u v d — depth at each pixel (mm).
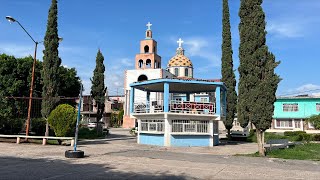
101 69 37312
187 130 23547
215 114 24266
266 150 18375
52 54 22766
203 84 24719
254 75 16859
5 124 24672
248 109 17188
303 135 32938
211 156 16219
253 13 17188
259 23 17094
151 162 12875
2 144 20062
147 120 24766
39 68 29250
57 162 12383
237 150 20844
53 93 22562
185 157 15297
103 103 37000
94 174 9672
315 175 10312
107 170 10523
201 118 23984
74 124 21094
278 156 16859
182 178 9266
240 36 17641
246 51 17188
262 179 9391
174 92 30297
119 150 18484
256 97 16688
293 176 10047
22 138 22359
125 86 55438
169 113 22828
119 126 69375
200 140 23922
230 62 33406
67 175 9398
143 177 9297
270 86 16516
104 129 39969
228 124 32781
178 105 23938
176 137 23172
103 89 37250
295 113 48562
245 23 17422
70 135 23781
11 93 26172
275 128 50062
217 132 26297
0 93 23422
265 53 16672
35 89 28859
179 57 56344
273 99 16656
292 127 48875
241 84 17641
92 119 60281
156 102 24828
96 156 14859
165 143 22750
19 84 27094
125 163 12406
